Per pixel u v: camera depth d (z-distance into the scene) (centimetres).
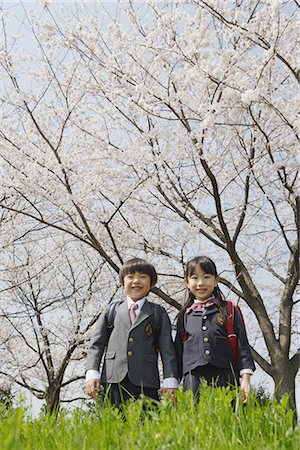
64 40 810
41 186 852
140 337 351
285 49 797
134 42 731
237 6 812
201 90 761
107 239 966
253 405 205
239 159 901
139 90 703
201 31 707
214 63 694
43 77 835
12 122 888
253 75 735
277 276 983
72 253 1135
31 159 841
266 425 188
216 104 646
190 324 361
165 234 980
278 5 644
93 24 796
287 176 827
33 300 1171
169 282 1046
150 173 823
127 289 371
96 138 858
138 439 170
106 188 880
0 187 890
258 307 846
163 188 905
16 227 1017
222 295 379
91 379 348
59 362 1239
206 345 347
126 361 344
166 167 815
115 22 798
